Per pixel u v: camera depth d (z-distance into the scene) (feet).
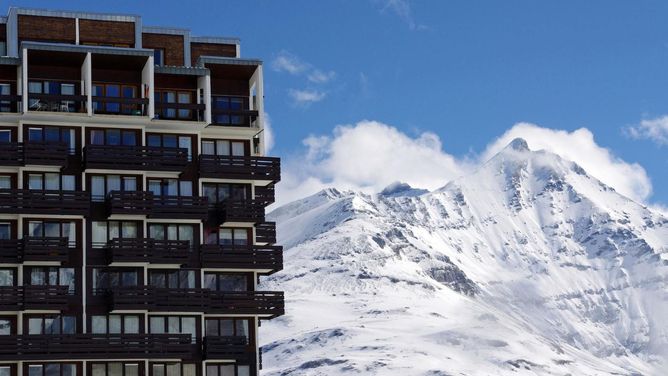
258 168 440.04
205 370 422.82
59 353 403.13
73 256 414.41
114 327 413.39
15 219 413.39
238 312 426.10
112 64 431.84
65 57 424.87
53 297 403.95
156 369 417.90
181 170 428.56
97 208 420.77
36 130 420.36
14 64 424.05
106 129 427.33
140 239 416.05
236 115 447.01
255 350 428.56
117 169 421.59
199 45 470.80
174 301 417.69
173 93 441.68
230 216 431.84
